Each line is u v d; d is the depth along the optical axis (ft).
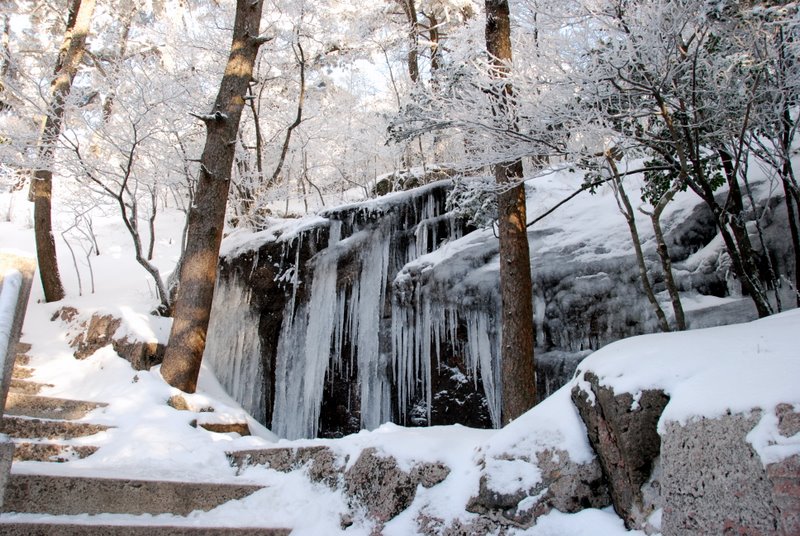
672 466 6.81
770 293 15.84
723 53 12.11
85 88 26.89
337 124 35.58
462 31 21.33
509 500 8.82
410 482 10.48
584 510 8.39
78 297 26.76
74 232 34.55
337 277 23.13
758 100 12.74
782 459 5.38
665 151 13.58
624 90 12.34
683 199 19.40
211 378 22.85
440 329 20.77
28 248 32.60
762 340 7.44
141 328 21.26
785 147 13.56
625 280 18.19
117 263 30.94
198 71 31.24
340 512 11.27
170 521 11.31
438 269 21.30
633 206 20.65
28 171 29.81
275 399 22.41
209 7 35.91
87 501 11.12
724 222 13.34
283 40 34.35
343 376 22.06
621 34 11.69
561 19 12.68
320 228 23.98
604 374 8.72
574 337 18.54
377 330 22.08
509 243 16.19
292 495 12.40
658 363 8.23
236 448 15.17
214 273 20.47
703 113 13.05
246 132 35.09
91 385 19.33
